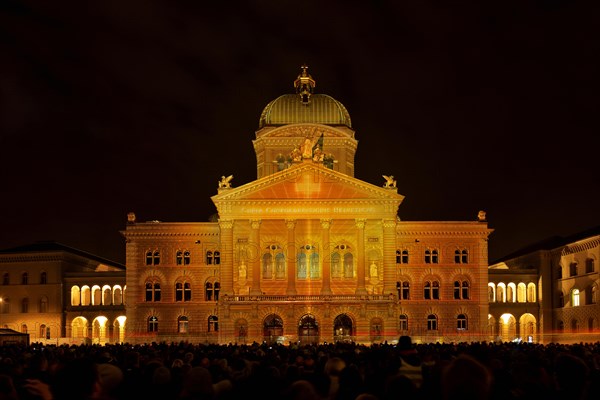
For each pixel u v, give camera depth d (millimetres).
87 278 123562
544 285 120625
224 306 105250
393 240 108188
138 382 18359
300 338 105562
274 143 121062
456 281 115562
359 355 31828
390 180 110000
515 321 120875
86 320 122812
